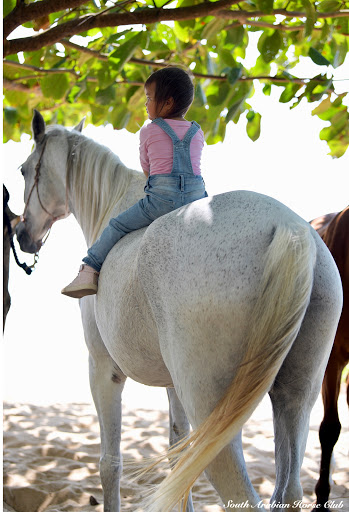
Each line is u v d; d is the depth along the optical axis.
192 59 4.74
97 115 4.81
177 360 1.76
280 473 1.78
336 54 4.46
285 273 1.61
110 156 2.86
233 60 4.34
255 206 1.77
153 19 3.53
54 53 4.64
